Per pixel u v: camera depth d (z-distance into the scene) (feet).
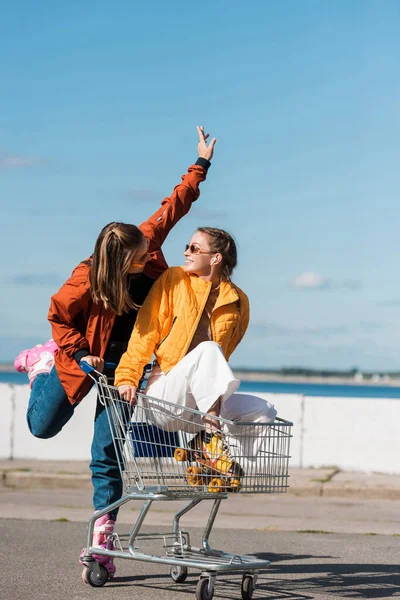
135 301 18.35
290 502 34.63
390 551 23.57
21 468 39.14
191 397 16.19
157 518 29.27
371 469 40.50
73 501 33.32
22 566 19.70
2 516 28.91
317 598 17.02
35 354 19.35
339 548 23.89
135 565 20.08
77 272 17.38
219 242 17.15
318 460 41.16
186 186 19.83
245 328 17.80
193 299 16.98
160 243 19.02
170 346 16.71
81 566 19.81
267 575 19.56
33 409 18.53
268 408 16.33
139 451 16.44
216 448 15.64
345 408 40.93
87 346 17.25
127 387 16.20
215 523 28.63
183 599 16.37
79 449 42.65
